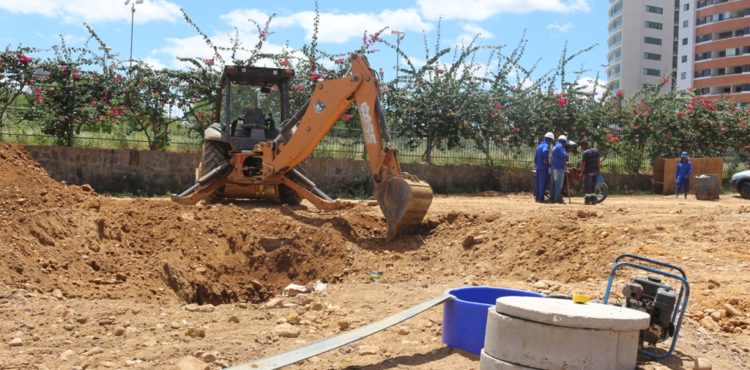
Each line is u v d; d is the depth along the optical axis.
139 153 21.42
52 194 11.98
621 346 5.32
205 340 6.97
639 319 5.34
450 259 12.27
